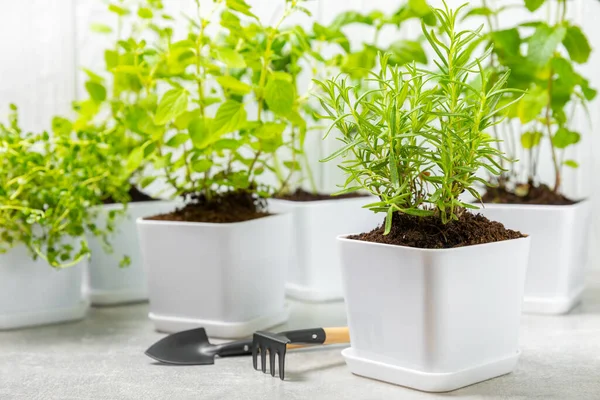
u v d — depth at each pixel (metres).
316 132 1.38
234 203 1.07
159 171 1.32
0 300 1.06
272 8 1.37
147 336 1.05
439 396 0.86
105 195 1.17
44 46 1.32
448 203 0.85
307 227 1.17
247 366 0.95
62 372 0.94
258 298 1.04
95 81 1.16
